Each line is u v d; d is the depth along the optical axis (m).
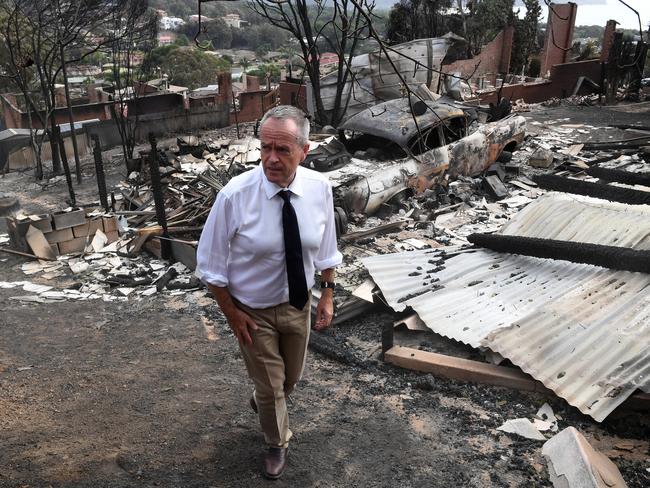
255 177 2.52
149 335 5.01
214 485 3.04
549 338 3.92
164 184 8.81
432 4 18.92
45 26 13.77
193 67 49.56
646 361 3.49
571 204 5.83
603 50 18.98
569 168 9.98
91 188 11.88
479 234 5.69
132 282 6.19
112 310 5.59
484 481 3.09
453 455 3.30
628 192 6.20
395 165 7.72
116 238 7.64
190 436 3.49
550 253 4.97
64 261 7.05
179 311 5.50
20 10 14.09
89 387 4.12
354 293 5.02
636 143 11.37
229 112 18.14
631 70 18.05
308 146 2.53
